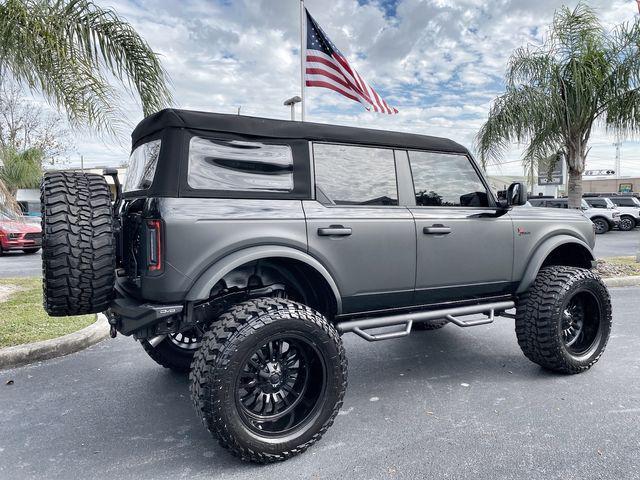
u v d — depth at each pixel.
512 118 8.27
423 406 3.29
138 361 4.27
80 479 2.43
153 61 5.75
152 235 2.49
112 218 2.85
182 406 3.32
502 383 3.69
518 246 3.77
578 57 7.99
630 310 6.15
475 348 4.61
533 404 3.29
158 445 2.78
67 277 2.63
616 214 19.84
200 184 2.63
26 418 3.13
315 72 8.66
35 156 14.49
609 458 2.57
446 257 3.42
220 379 2.40
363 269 3.07
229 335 2.47
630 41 7.84
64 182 2.81
